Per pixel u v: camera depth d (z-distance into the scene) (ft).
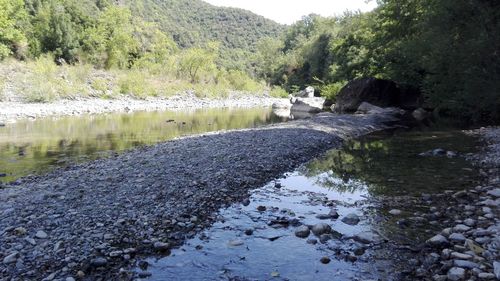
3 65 123.13
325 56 237.45
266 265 20.38
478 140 57.31
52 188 31.76
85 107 108.37
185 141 56.95
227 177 36.22
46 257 19.98
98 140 61.11
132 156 46.06
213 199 30.42
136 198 29.19
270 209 29.09
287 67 286.66
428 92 81.56
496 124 74.38
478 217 25.26
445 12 58.59
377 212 28.17
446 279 17.83
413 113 95.45
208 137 60.29
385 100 107.14
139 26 235.81
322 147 56.03
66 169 40.22
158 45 227.61
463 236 22.08
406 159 47.09
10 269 18.76
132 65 196.34
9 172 39.81
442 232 23.20
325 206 30.01
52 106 103.35
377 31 117.08
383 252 21.47
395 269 19.47
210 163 41.19
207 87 190.80
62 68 140.46
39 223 23.99
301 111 132.05
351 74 142.72
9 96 102.94
